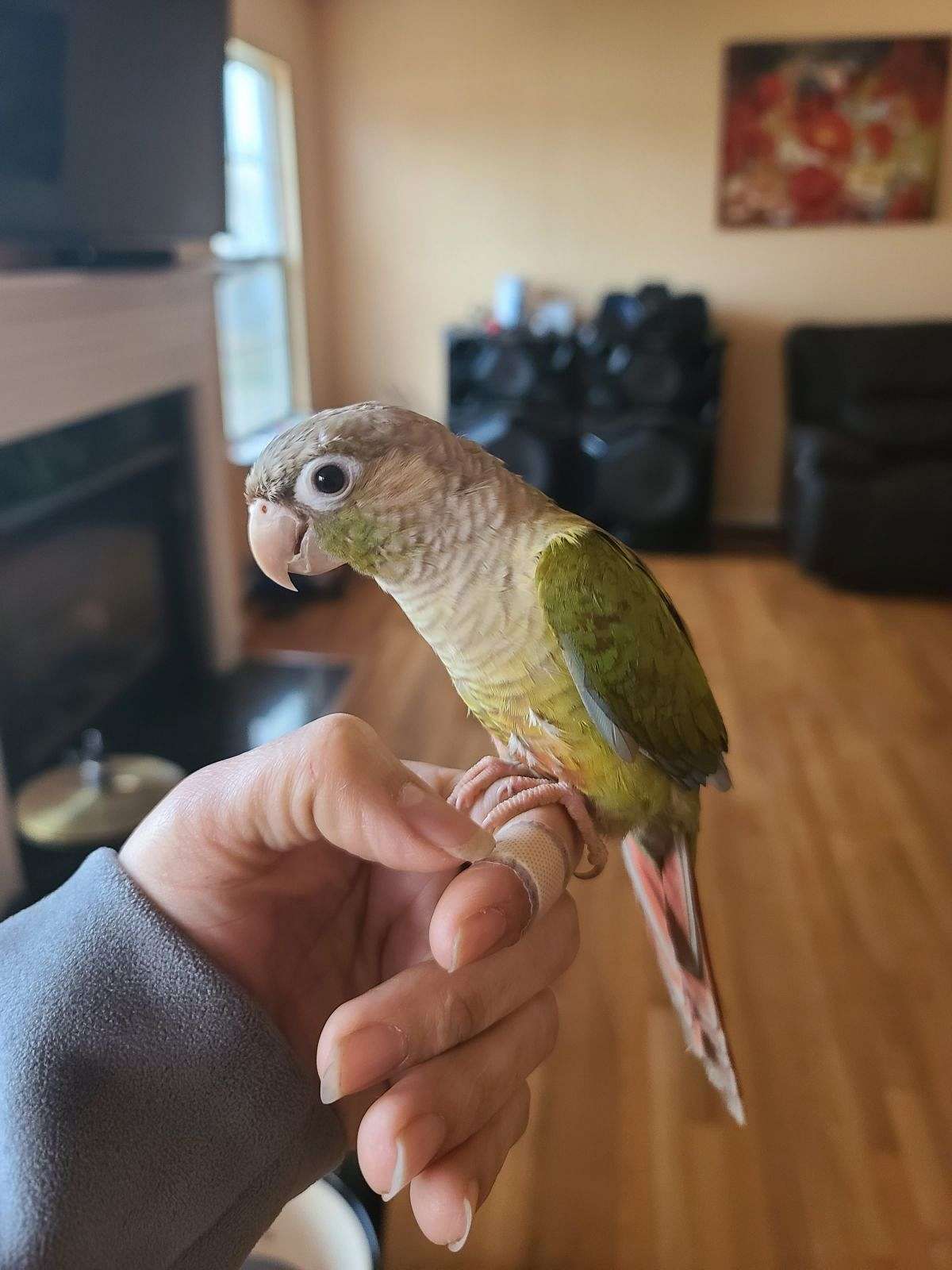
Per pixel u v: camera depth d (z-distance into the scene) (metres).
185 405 2.95
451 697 3.00
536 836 0.61
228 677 3.16
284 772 0.51
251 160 3.93
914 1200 1.38
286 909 0.64
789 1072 1.59
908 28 4.05
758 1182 1.41
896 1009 1.72
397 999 0.50
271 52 3.81
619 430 4.31
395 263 4.64
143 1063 0.51
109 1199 0.47
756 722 2.82
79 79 1.95
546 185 4.42
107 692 2.61
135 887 0.56
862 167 4.21
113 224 2.17
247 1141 0.52
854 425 4.14
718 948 1.88
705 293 4.48
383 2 4.24
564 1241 1.32
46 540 2.30
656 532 4.42
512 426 4.31
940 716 2.85
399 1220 1.35
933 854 2.18
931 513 3.73
